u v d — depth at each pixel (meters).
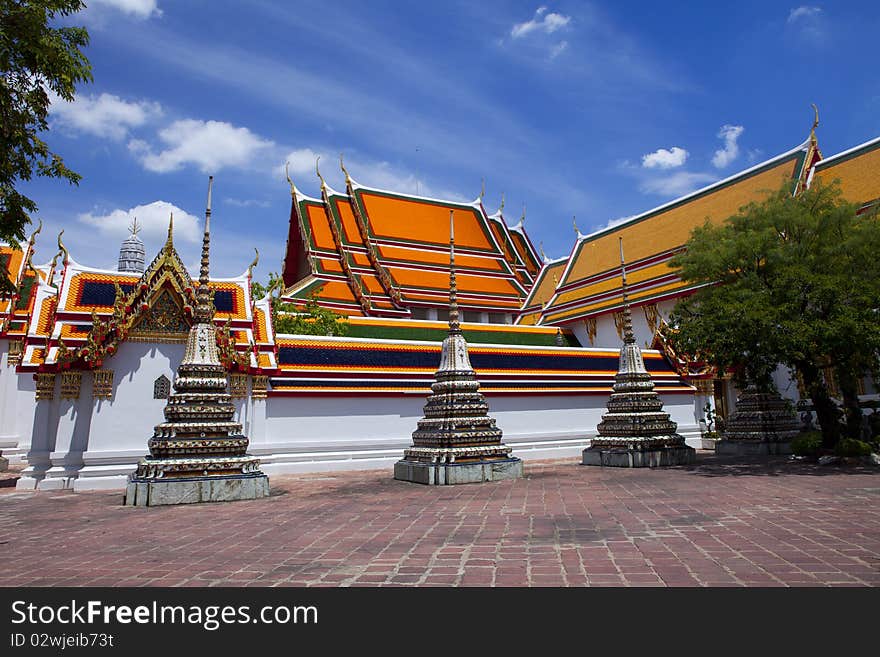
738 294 17.25
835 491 11.78
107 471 16.98
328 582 6.04
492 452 15.68
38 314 18.23
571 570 6.20
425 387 23.00
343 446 20.89
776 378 31.77
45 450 17.14
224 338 18.78
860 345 15.95
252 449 19.52
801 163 37.28
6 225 15.99
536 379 25.83
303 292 45.22
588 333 46.59
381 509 11.09
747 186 40.50
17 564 7.12
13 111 15.16
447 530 8.66
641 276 43.09
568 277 51.62
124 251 45.94
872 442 19.11
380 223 52.88
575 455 25.41
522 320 54.22
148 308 17.53
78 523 10.30
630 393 19.78
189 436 13.24
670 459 18.84
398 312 47.00
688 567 6.20
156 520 10.45
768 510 9.70
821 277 16.05
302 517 10.37
